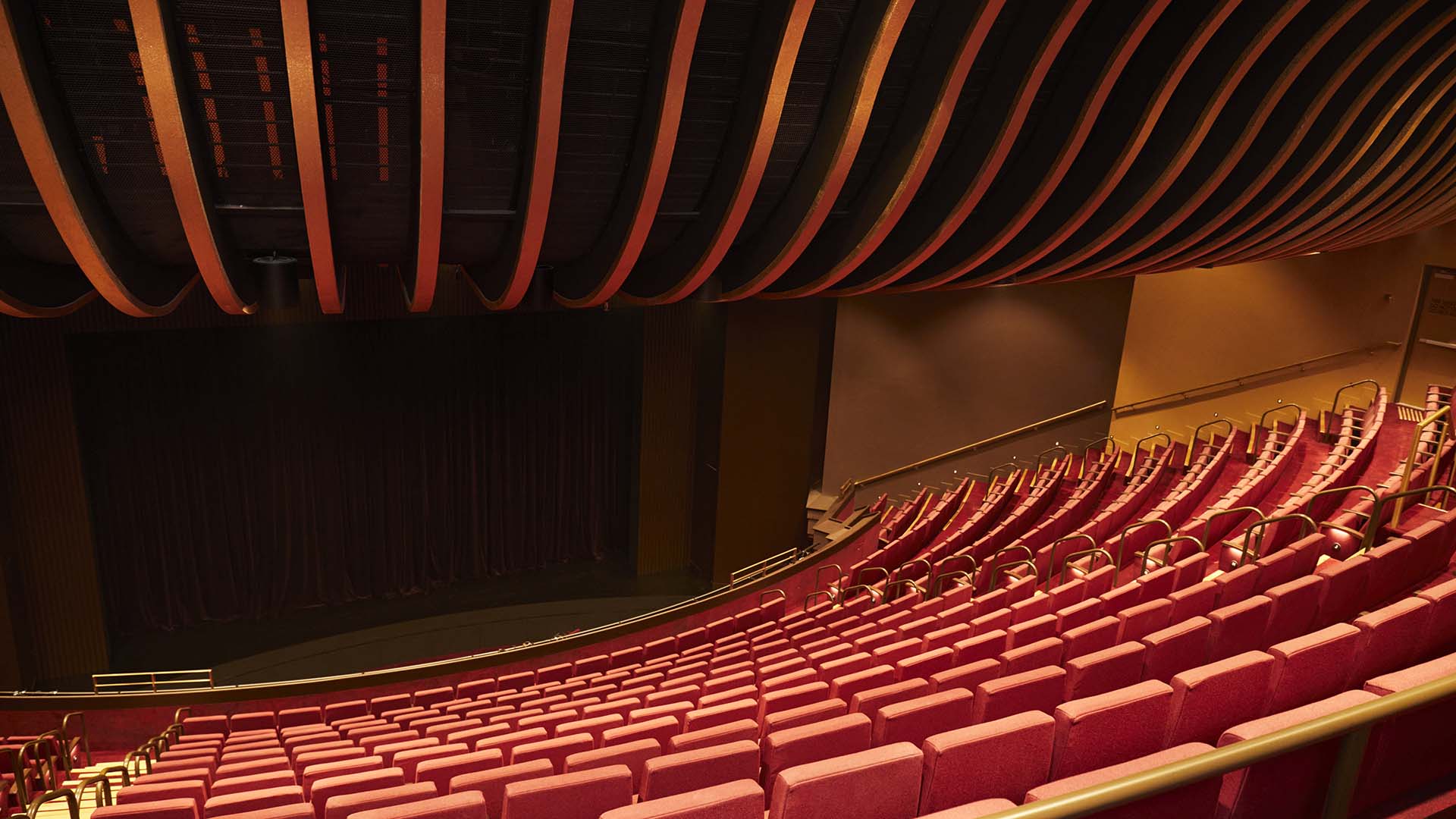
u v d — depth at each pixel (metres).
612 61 6.38
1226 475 13.62
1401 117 8.83
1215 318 16.39
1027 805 1.88
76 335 12.39
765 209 7.85
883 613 9.64
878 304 16.72
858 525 14.45
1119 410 17.28
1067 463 15.85
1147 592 6.50
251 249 7.10
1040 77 6.84
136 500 13.46
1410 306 14.67
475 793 3.62
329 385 14.37
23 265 6.82
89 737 9.77
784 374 15.60
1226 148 8.00
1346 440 11.85
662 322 15.48
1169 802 2.68
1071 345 17.22
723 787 3.05
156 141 5.91
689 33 5.80
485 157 6.61
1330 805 2.24
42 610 12.34
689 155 7.08
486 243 7.57
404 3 5.76
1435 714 2.89
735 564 16.16
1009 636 6.11
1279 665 3.49
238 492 14.20
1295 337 15.80
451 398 15.33
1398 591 5.29
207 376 13.51
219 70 5.74
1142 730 3.37
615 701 7.14
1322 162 8.80
